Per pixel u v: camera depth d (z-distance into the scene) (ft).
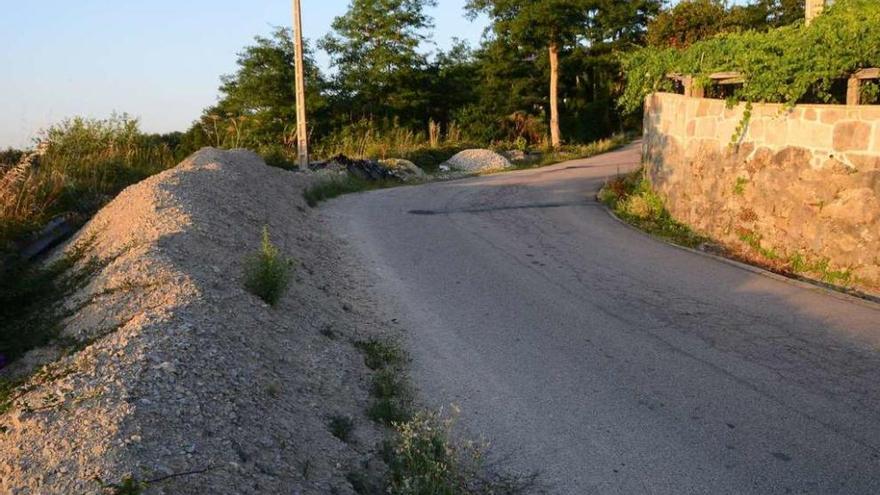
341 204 51.37
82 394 12.97
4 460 11.29
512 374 19.93
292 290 23.40
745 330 23.53
